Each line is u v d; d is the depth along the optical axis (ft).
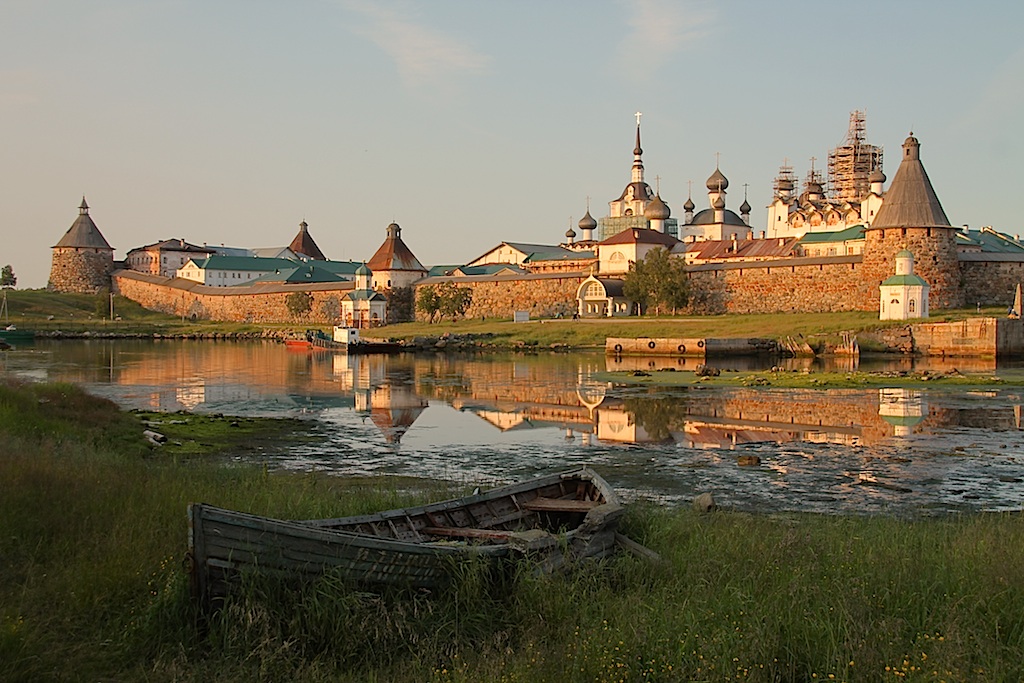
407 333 368.48
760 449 105.19
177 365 241.96
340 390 177.27
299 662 37.27
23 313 492.54
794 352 255.50
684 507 72.59
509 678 35.24
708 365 232.12
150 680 35.65
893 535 56.03
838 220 469.16
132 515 52.42
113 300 563.89
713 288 360.89
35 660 35.81
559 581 43.96
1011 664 35.78
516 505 56.08
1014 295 314.35
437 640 39.68
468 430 123.24
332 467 95.61
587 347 303.48
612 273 410.72
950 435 114.32
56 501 53.88
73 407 120.57
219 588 39.01
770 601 41.86
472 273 538.88
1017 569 45.29
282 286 491.72
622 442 111.65
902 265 287.07
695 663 36.06
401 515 49.44
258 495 61.41
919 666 35.06
